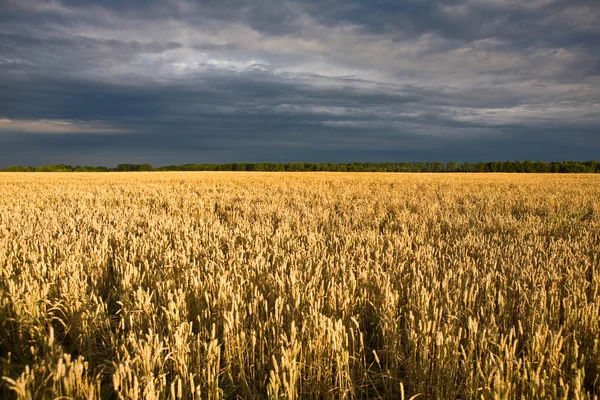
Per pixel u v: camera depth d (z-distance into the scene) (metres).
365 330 3.77
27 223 8.57
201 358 3.10
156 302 4.02
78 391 2.44
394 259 5.64
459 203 15.76
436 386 2.80
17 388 2.21
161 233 7.81
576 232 8.51
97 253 5.59
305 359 3.02
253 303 3.71
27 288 4.02
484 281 4.46
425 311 3.58
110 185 24.41
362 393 3.03
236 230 7.72
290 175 43.16
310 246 6.32
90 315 3.60
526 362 2.82
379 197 16.36
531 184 26.75
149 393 2.40
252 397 2.89
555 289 4.23
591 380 3.10
